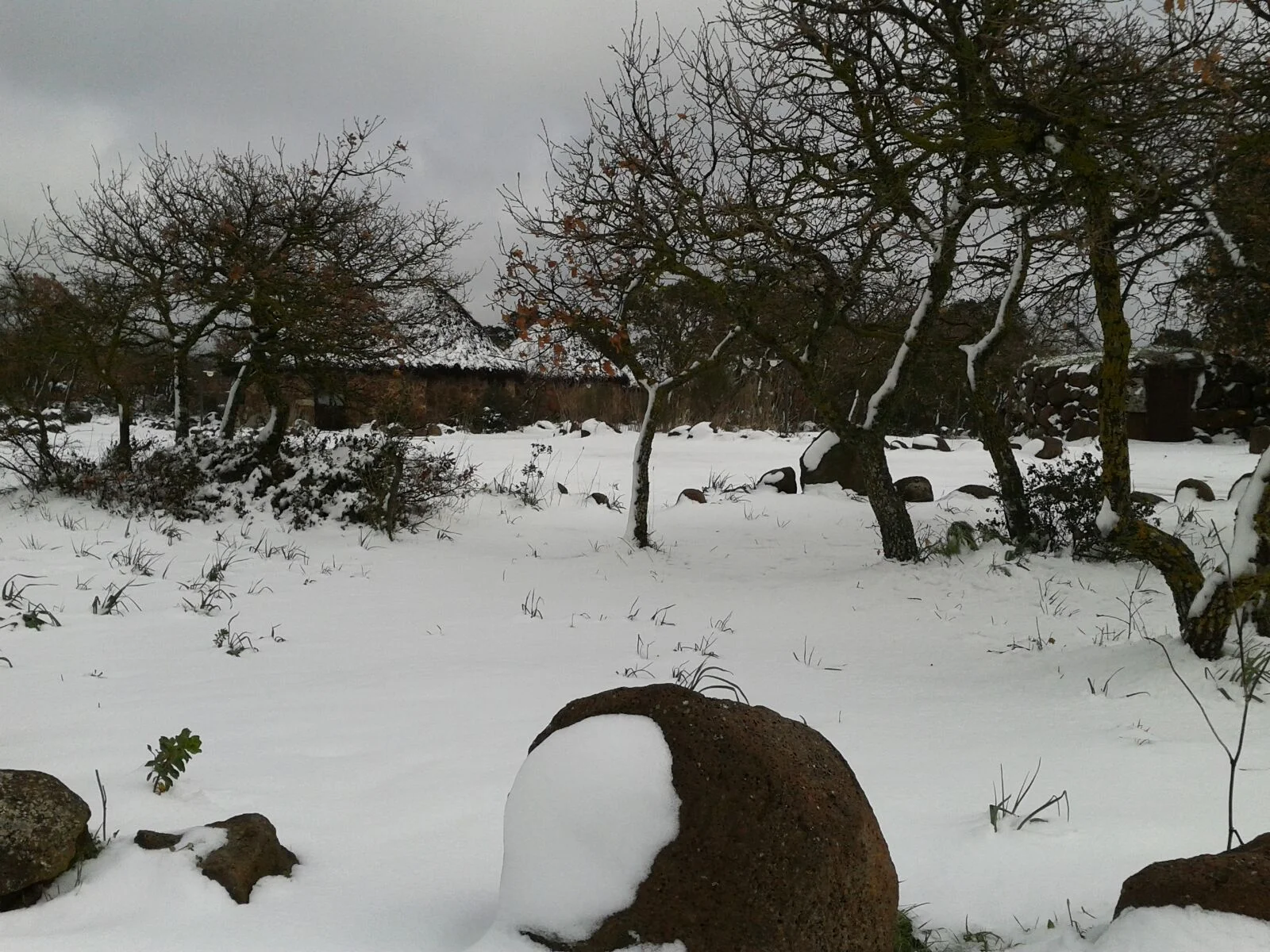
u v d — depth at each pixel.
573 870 2.58
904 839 3.64
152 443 14.79
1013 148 7.25
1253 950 2.42
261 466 12.96
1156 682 6.05
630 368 12.12
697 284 10.20
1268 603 6.39
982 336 11.69
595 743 2.71
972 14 7.78
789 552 12.07
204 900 2.74
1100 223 6.70
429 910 2.88
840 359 14.84
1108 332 6.63
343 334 12.98
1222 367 22.44
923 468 19.56
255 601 8.80
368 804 3.79
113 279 12.67
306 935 2.61
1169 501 13.52
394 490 12.44
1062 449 20.08
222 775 4.04
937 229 8.90
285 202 13.05
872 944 2.55
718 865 2.50
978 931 2.98
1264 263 8.00
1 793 2.83
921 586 9.88
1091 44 7.57
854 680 6.82
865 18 8.49
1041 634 8.12
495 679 6.34
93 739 4.51
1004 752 4.88
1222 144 6.72
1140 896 2.67
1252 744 4.82
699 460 21.19
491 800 3.87
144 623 7.57
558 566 11.24
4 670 5.96
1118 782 4.30
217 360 13.92
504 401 30.77
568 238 10.28
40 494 12.34
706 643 7.94
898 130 7.57
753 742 2.63
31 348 12.16
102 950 2.38
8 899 2.71
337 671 6.50
